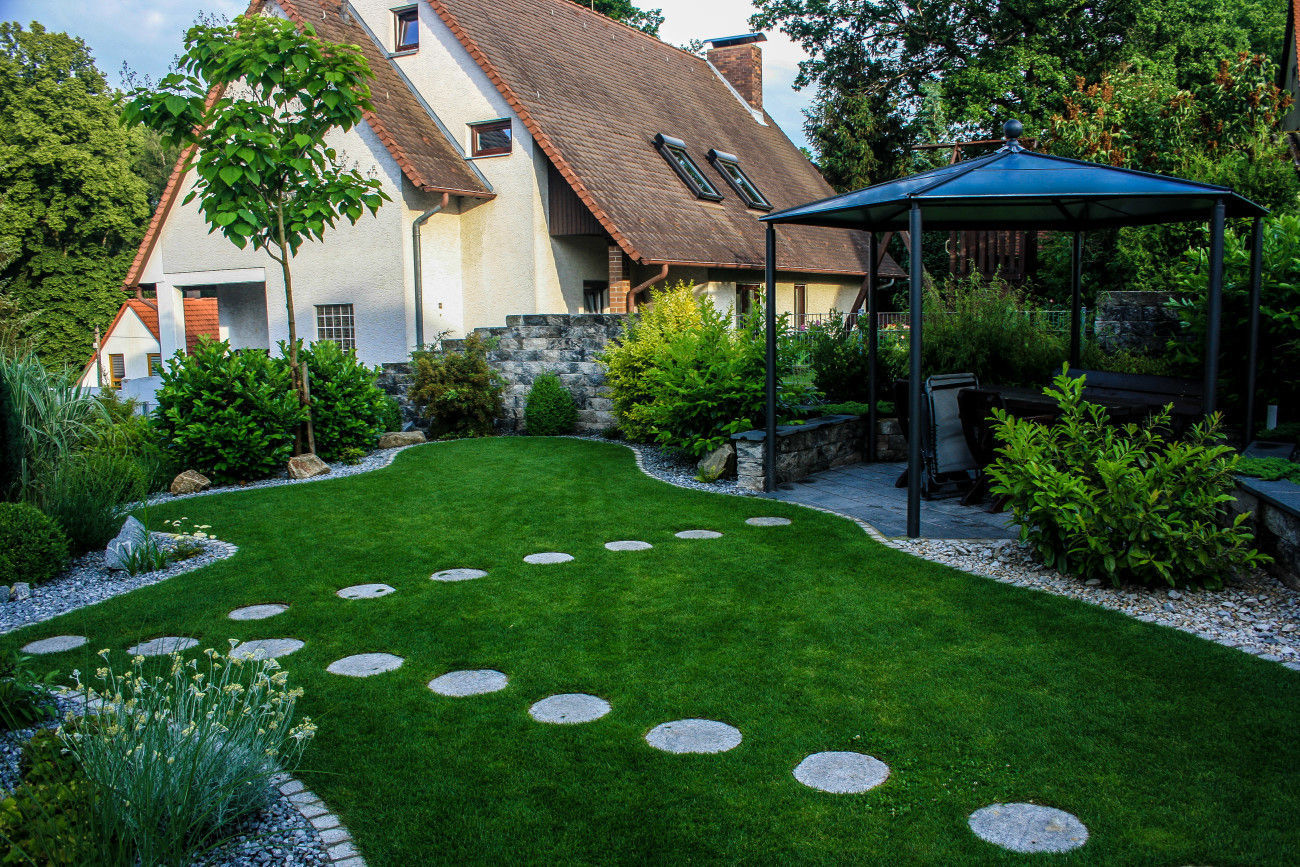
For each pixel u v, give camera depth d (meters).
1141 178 6.43
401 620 5.07
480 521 7.50
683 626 4.86
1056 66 23.52
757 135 24.84
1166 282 11.53
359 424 10.94
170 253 17.73
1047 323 11.20
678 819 3.01
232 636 4.88
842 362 11.07
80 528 6.76
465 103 16.00
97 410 7.91
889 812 3.02
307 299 16.08
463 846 2.88
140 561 6.29
